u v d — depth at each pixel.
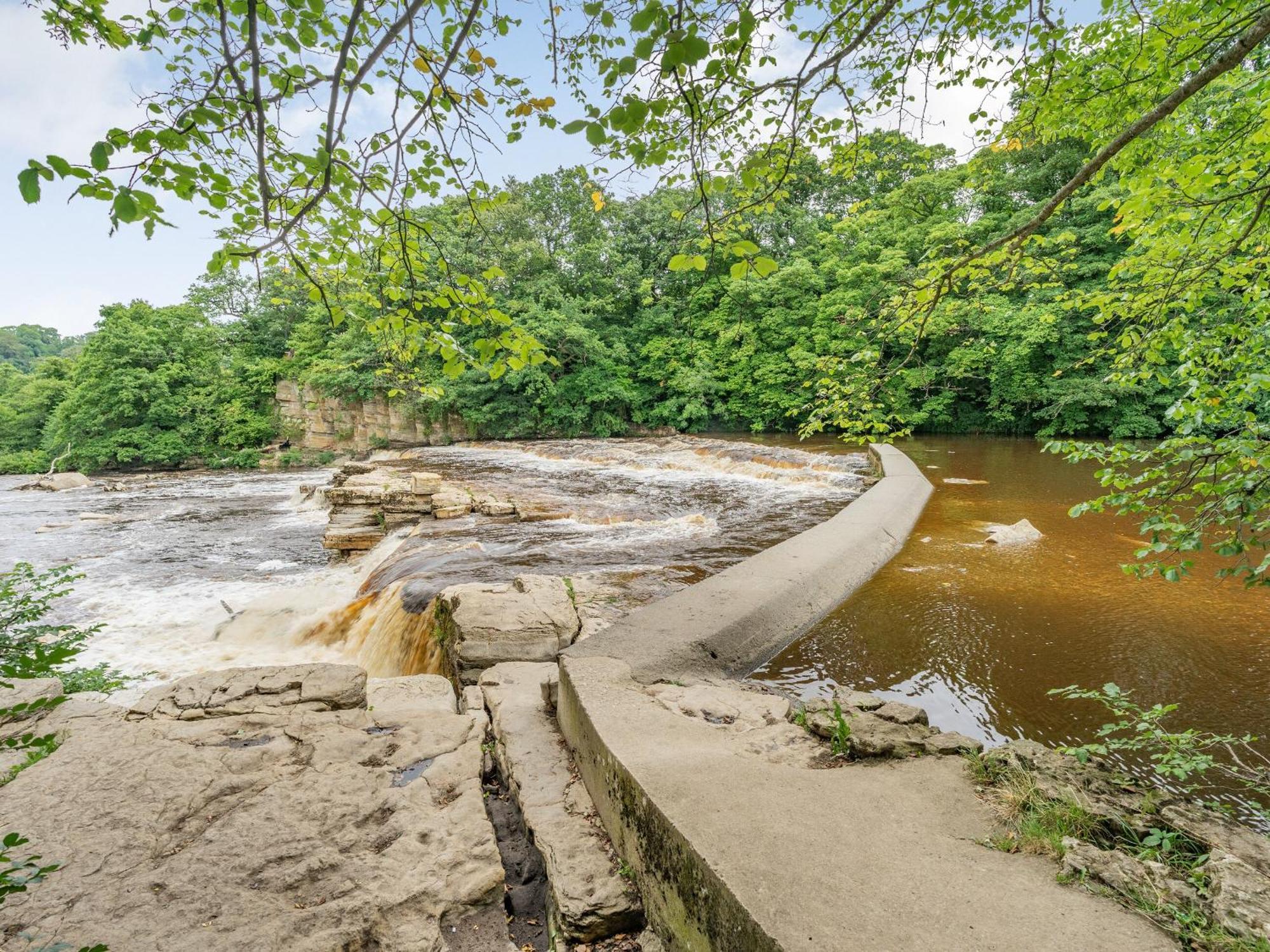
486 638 5.26
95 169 1.57
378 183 2.29
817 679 5.11
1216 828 2.29
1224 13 3.60
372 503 13.90
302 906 2.39
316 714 3.99
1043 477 14.48
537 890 2.82
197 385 34.47
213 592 10.21
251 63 1.53
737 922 1.94
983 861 2.17
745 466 18.30
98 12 2.10
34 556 12.73
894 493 11.54
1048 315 5.23
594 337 32.47
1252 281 3.94
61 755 3.35
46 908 2.26
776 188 2.80
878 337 4.66
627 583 7.41
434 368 31.88
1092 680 4.87
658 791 2.56
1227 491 2.70
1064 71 4.08
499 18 2.10
